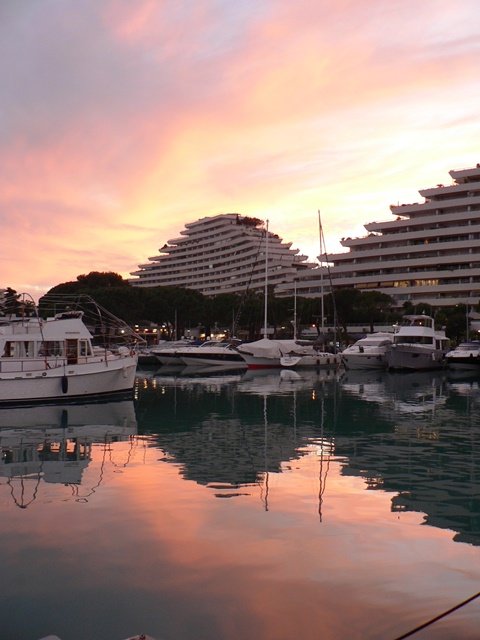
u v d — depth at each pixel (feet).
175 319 328.90
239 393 119.96
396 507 39.58
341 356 204.33
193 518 36.96
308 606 25.71
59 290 351.25
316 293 446.60
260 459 54.95
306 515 37.65
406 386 137.28
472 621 22.97
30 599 26.53
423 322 250.98
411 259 409.49
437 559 30.66
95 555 31.19
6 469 50.52
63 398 100.73
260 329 382.83
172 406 97.55
